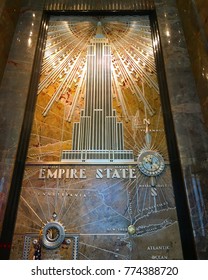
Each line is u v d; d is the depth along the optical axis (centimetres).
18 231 273
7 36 363
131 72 374
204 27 331
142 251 265
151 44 393
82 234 274
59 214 283
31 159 310
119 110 346
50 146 320
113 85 364
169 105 336
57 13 416
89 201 290
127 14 416
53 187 297
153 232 274
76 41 399
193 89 341
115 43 398
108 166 308
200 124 317
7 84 343
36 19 403
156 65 372
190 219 267
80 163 310
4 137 309
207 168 289
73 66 378
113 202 289
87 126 335
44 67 375
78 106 349
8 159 298
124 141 324
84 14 416
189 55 366
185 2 383
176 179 293
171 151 309
